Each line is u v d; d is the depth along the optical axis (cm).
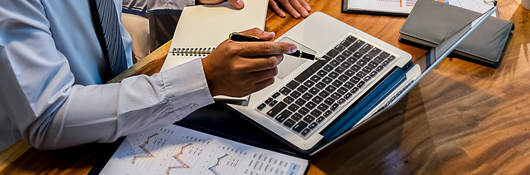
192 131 72
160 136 72
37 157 70
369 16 97
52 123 68
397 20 96
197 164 67
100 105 69
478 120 75
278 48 68
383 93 74
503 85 82
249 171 66
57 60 70
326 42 88
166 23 140
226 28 92
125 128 70
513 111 77
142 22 142
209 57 72
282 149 69
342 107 74
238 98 76
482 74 84
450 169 68
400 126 74
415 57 86
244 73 68
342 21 96
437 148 71
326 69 81
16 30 64
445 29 88
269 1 99
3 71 64
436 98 79
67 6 79
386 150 70
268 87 78
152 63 87
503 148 71
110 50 89
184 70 72
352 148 70
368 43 87
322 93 76
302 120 72
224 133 72
